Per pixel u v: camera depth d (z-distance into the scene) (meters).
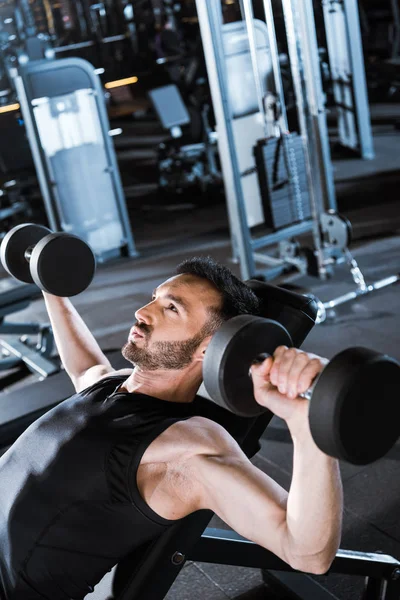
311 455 0.78
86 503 1.03
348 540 1.72
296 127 3.90
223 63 3.19
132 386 1.15
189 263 1.15
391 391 0.70
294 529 0.82
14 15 5.40
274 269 3.60
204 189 5.45
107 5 7.36
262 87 3.30
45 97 3.96
